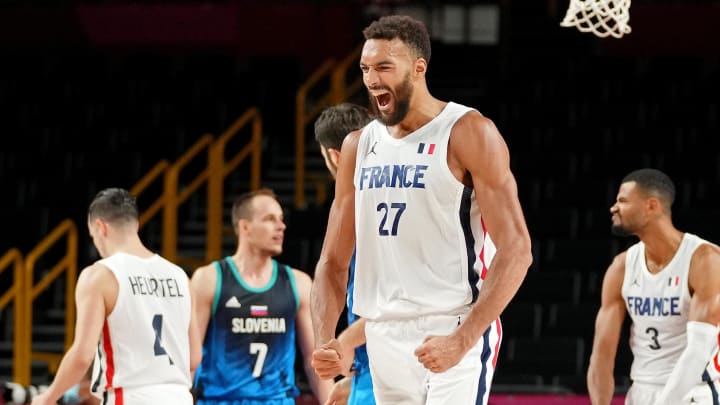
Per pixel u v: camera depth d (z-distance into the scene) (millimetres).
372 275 9773
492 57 43750
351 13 43156
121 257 13445
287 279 15398
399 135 9594
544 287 29562
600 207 32781
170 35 43062
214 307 15086
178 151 36094
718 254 13617
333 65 39281
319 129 12562
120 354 13305
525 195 33156
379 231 9562
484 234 9594
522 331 28422
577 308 28641
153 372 13406
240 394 15102
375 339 9742
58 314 30375
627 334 28172
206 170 32906
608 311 14492
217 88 39406
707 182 33250
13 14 42938
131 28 43000
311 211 32062
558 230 31625
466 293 9414
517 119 37688
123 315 13273
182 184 34906
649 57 42156
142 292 13445
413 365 9500
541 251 30922
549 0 44562
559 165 34594
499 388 25594
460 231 9391
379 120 9867
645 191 13766
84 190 33719
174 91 39406
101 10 42812
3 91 39625
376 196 9555
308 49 42938
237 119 37906
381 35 9273
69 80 40312
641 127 36562
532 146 36250
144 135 36531
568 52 44188
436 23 45031
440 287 9414
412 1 43688
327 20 42906
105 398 13422
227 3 42719
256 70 40812
